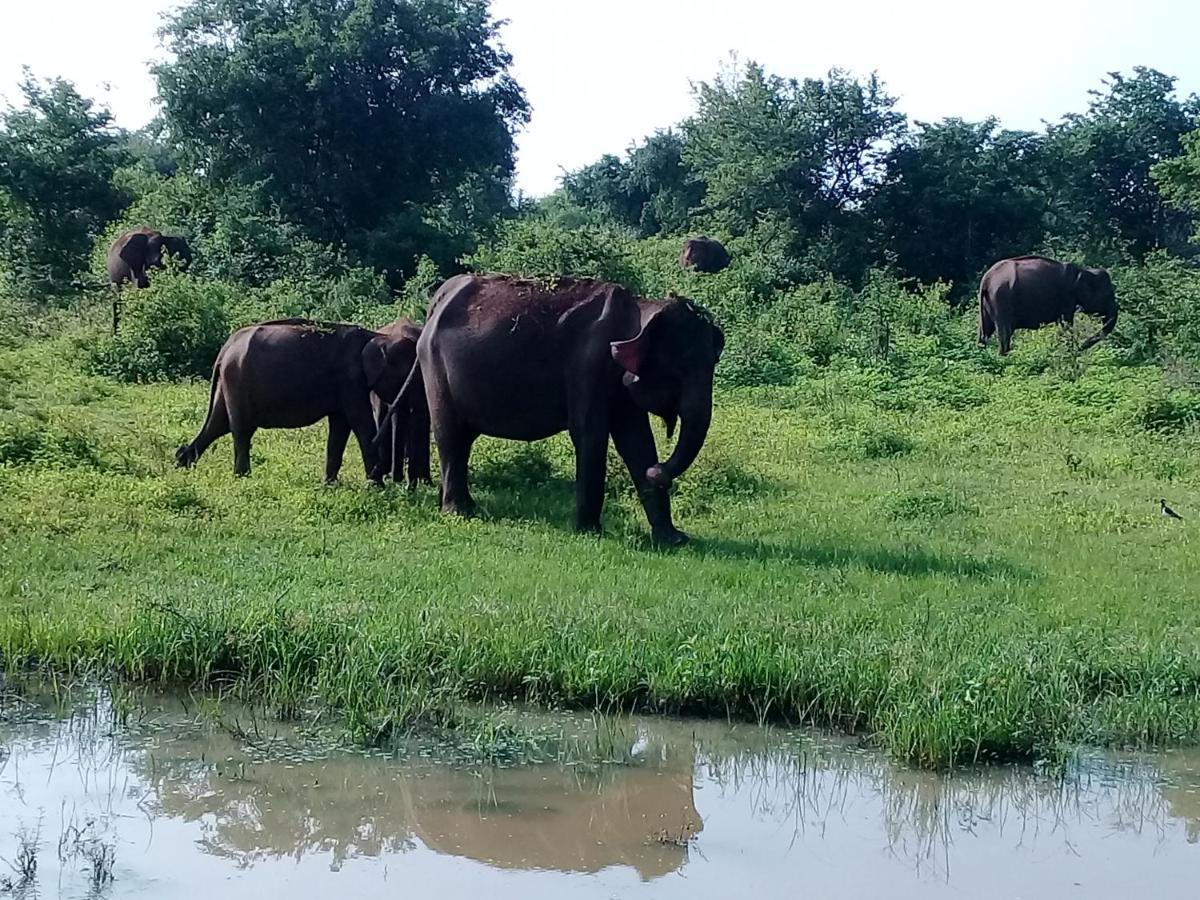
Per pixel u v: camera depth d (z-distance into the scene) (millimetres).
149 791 6637
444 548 10984
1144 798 6922
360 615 8531
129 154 41781
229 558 10250
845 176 41594
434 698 7602
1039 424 19016
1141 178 48656
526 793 6746
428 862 5953
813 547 11422
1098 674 8203
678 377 11578
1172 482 15203
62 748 7125
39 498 11484
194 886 5609
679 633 8414
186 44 36969
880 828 6496
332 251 34594
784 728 7703
